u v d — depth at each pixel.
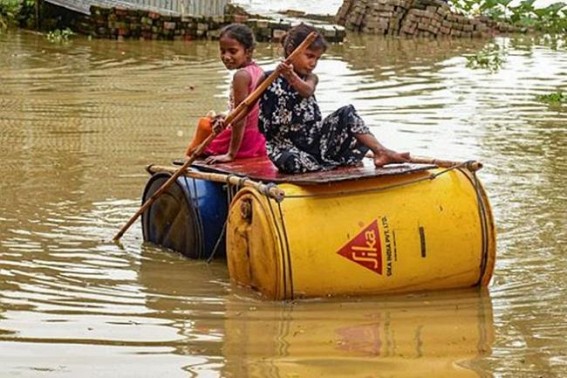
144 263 9.01
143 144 13.61
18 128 14.44
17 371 6.57
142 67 20.28
